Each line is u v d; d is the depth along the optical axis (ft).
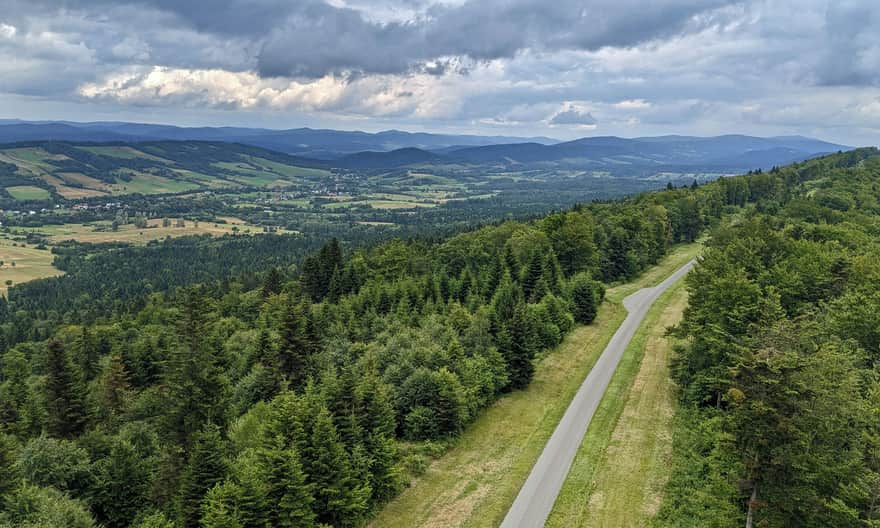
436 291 268.41
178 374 147.02
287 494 104.99
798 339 93.40
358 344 193.98
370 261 374.43
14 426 172.14
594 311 247.09
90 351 278.46
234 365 223.10
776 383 82.89
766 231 205.46
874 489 81.35
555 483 127.75
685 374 166.30
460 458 140.26
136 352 253.44
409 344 180.34
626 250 327.47
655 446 142.41
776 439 85.20
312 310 249.34
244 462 117.80
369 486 117.70
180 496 114.32
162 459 130.62
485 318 191.42
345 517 112.06
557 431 152.87
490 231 398.83
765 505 87.25
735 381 91.35
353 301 268.82
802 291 163.73
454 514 117.50
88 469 124.57
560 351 214.28
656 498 120.16
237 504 101.81
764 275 165.99
